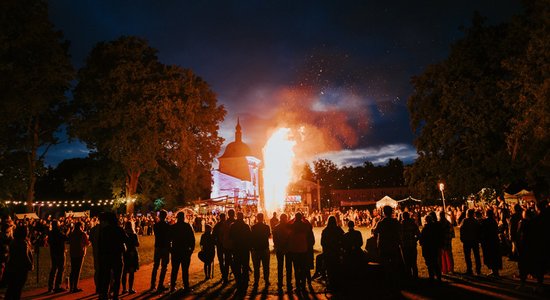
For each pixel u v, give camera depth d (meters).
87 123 41.31
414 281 10.55
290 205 43.47
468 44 35.03
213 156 48.09
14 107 31.89
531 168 28.69
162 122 42.94
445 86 34.41
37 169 39.94
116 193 43.81
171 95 44.00
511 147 30.61
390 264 9.65
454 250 17.36
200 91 48.03
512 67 27.17
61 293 10.80
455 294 9.05
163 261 10.94
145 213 50.31
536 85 24.75
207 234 12.65
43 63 35.25
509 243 13.62
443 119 34.91
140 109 40.44
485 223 11.01
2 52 31.20
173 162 44.38
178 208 45.00
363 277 10.35
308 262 10.41
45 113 41.75
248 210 43.59
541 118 23.67
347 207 81.44
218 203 45.09
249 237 10.73
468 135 33.28
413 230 10.56
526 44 30.11
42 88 36.41
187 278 10.65
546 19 24.31
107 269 9.05
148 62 44.97
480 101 32.78
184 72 45.56
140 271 14.73
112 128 42.19
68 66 37.16
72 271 10.95
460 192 34.69
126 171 43.97
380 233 9.80
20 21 32.53
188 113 42.91
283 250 10.57
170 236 10.68
